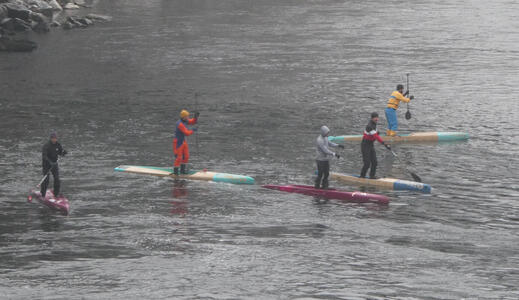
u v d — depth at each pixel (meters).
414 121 102.44
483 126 98.56
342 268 47.94
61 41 194.38
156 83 133.75
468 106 111.94
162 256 50.44
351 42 188.88
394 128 91.19
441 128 97.62
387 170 77.06
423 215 60.81
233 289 44.00
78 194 67.31
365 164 71.19
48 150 64.00
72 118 103.38
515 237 54.88
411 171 74.50
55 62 159.50
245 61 159.50
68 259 49.81
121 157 81.56
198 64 155.75
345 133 95.00
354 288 44.19
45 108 110.62
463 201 65.00
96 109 109.94
